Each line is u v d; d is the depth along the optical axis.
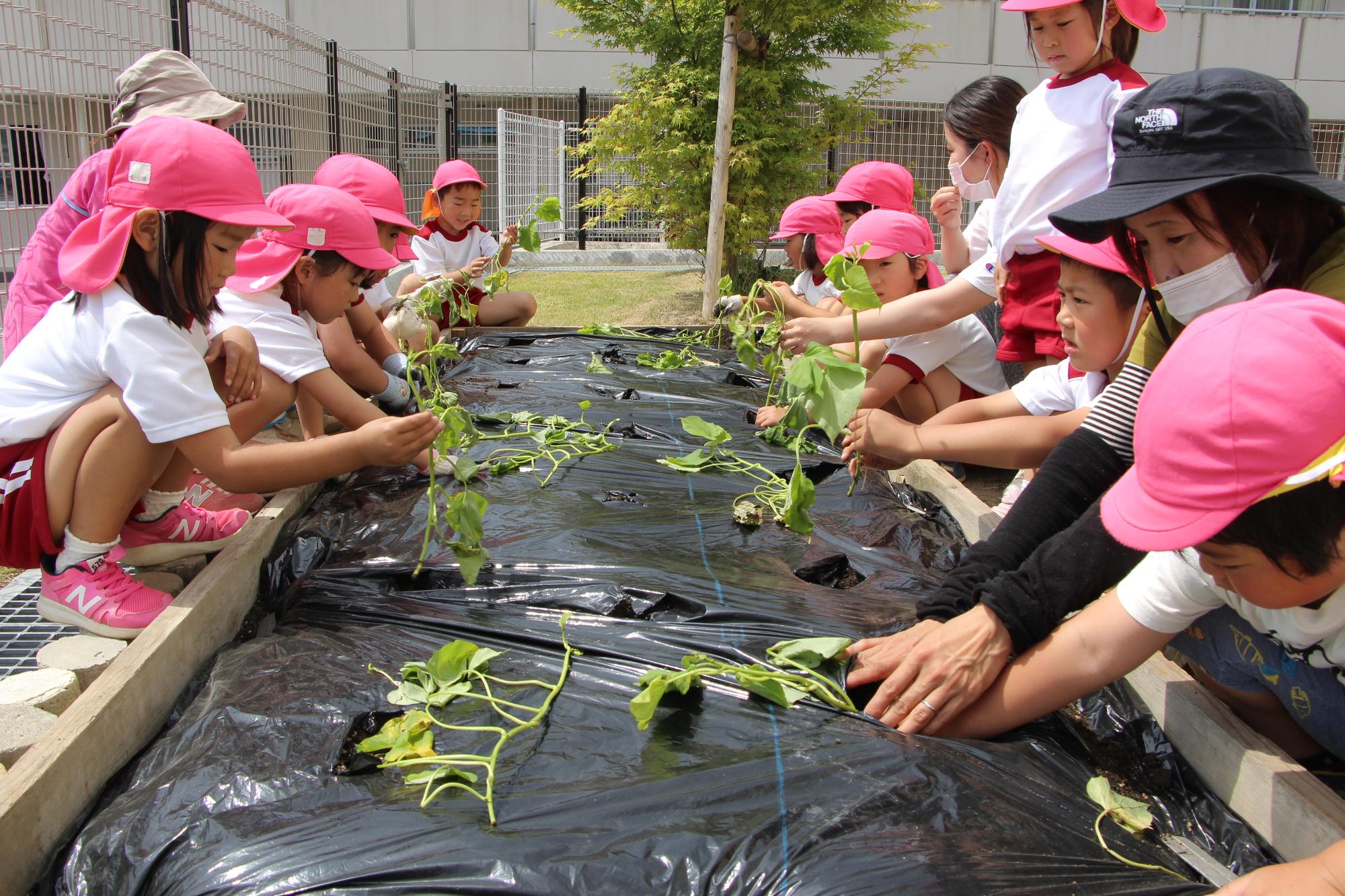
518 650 1.66
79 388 1.89
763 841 1.16
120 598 1.94
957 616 1.62
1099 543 1.48
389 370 3.65
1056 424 2.11
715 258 6.70
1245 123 1.34
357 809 1.25
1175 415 1.02
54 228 2.57
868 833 1.18
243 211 1.86
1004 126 3.42
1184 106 1.37
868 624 1.76
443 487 2.46
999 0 13.16
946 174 12.82
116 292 1.87
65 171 3.31
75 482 1.88
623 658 1.61
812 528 2.04
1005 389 3.47
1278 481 0.96
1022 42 13.36
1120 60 2.59
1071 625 1.45
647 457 2.72
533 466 2.61
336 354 3.18
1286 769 1.36
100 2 4.03
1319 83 13.77
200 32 4.34
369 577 1.98
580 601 1.82
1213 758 1.49
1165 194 1.36
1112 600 1.44
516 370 3.85
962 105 3.48
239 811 1.27
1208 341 1.02
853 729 1.42
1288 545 1.01
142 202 1.81
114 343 1.82
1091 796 1.35
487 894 1.10
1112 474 1.68
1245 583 1.11
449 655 1.53
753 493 2.46
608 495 2.42
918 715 1.44
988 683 1.47
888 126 12.01
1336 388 0.96
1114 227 1.57
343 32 13.14
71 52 3.35
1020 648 1.48
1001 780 1.34
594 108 13.26
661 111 8.55
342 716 1.48
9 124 3.08
